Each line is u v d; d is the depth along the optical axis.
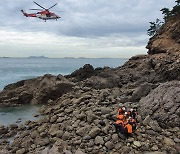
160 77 37.22
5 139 21.38
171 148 15.95
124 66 51.31
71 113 23.41
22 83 40.31
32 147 18.39
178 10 59.59
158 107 20.00
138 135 17.22
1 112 31.05
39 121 23.56
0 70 125.19
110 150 16.25
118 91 31.30
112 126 18.38
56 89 35.22
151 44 59.66
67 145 17.44
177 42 53.91
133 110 18.83
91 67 44.84
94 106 23.55
